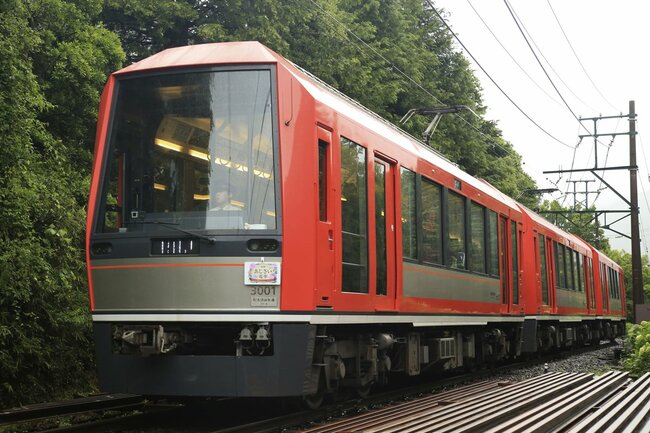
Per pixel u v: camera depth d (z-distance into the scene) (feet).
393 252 31.01
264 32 57.77
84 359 39.52
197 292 23.95
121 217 25.41
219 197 24.52
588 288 81.92
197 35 57.77
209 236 24.03
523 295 52.85
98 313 25.40
